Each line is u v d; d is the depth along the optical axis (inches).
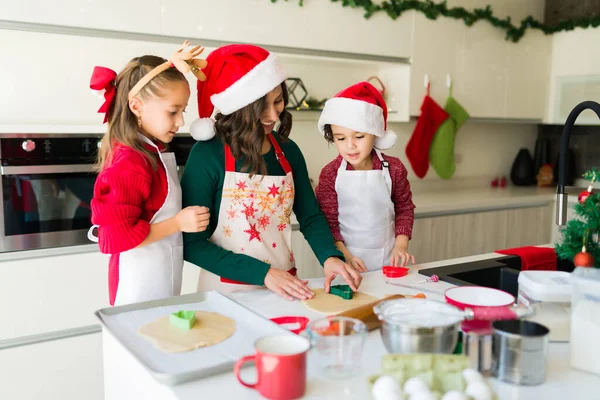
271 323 42.1
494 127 157.6
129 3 92.3
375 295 52.3
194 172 57.6
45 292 86.4
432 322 33.7
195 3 97.8
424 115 129.3
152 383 35.5
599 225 46.7
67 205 92.2
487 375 35.1
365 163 75.3
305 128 125.6
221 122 58.0
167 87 50.6
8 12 83.4
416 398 28.8
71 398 89.6
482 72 137.1
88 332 90.7
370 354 38.5
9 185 86.1
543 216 140.1
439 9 126.0
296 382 31.6
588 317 35.3
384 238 75.9
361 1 114.2
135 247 51.3
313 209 65.2
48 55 96.3
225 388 33.4
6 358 83.8
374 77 125.2
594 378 34.9
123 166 49.2
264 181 59.0
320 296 52.0
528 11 146.4
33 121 96.5
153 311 46.3
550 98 149.6
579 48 140.9
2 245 85.9
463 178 153.5
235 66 56.1
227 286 58.1
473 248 128.8
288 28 107.5
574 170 154.2
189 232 55.3
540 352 33.6
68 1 87.4
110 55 101.0
